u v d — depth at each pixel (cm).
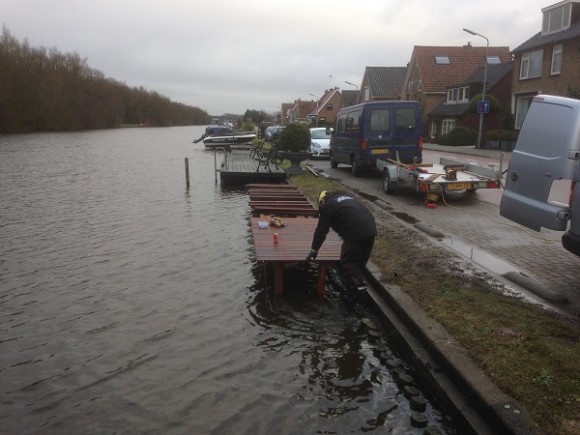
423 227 858
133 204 1386
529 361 391
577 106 524
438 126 4369
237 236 991
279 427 388
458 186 1106
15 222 1155
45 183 1847
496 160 2377
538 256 688
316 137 2638
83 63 8488
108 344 536
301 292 671
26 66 6538
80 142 4838
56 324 590
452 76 4650
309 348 513
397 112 1534
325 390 436
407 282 593
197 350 516
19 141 4738
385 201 1178
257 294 667
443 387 396
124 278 746
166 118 14000
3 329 579
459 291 546
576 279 591
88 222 1149
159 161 2828
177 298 660
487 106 3192
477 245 752
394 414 400
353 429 383
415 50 4838
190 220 1156
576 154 511
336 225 601
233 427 389
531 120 593
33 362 502
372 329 535
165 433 386
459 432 367
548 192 545
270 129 3488
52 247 929
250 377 461
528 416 329
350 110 1711
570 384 356
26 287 716
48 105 6756
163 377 466
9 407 425
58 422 403
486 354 409
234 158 2700
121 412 414
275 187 1314
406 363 470
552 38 2928
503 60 4759
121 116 10638
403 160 1562
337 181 1558
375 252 718
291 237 740
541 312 486
